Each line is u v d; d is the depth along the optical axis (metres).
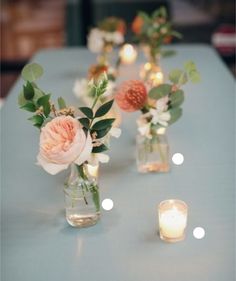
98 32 2.27
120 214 1.21
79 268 1.03
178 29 3.99
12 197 1.31
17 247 1.11
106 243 1.11
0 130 1.74
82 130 1.04
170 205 1.15
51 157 1.02
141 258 1.05
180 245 1.09
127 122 1.74
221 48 3.97
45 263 1.06
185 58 2.58
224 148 1.54
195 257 1.05
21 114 1.88
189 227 1.15
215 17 4.05
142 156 1.39
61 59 2.61
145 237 1.12
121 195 1.29
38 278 1.01
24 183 1.38
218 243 1.09
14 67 4.29
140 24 2.24
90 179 1.15
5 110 1.93
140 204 1.24
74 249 1.09
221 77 2.24
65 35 4.27
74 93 2.06
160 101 1.27
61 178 1.40
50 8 5.07
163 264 1.03
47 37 4.64
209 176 1.37
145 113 1.31
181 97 1.30
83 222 1.16
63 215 1.22
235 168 1.41
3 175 1.43
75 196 1.14
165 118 1.28
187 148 1.54
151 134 1.35
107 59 2.39
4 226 1.19
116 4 3.96
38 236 1.14
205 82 2.18
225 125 1.71
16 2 5.15
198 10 4.05
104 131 1.08
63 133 1.03
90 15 4.03
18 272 1.03
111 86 1.86
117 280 0.99
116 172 1.40
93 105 1.10
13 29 4.81
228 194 1.28
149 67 2.11
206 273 1.00
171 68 2.40
